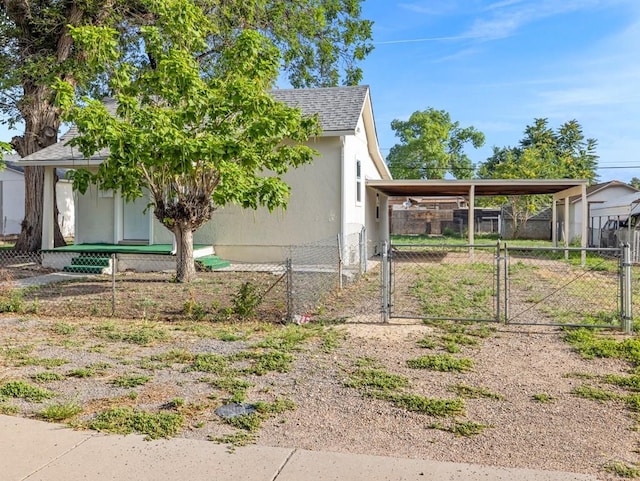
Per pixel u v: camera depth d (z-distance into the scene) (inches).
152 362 222.2
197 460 134.1
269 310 329.1
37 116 663.8
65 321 301.7
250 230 577.3
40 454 137.2
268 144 392.8
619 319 297.4
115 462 133.0
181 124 366.3
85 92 697.0
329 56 878.4
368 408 172.2
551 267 616.1
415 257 774.5
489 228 1456.7
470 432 153.3
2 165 391.2
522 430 155.0
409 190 792.9
